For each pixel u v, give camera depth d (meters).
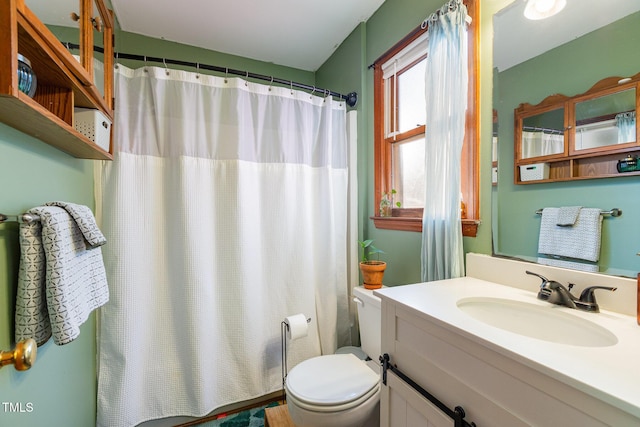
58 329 0.73
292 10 1.81
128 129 1.43
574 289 0.88
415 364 0.85
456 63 1.20
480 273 1.18
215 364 1.58
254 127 1.69
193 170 1.51
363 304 1.55
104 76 1.14
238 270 1.60
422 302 0.89
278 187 1.75
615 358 0.55
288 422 1.41
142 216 1.45
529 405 0.56
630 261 0.78
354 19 1.93
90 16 0.89
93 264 0.95
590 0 0.87
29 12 0.54
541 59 0.99
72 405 1.11
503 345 0.60
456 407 0.71
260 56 2.37
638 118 0.77
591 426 0.47
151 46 2.08
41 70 0.72
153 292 1.48
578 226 0.89
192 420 1.55
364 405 1.16
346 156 2.04
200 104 1.54
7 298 0.72
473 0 1.20
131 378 1.41
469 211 1.24
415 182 1.68
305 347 1.81
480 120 1.19
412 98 1.68
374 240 1.91
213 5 1.75
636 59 0.77
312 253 1.87
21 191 0.78
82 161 1.23
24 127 0.74
